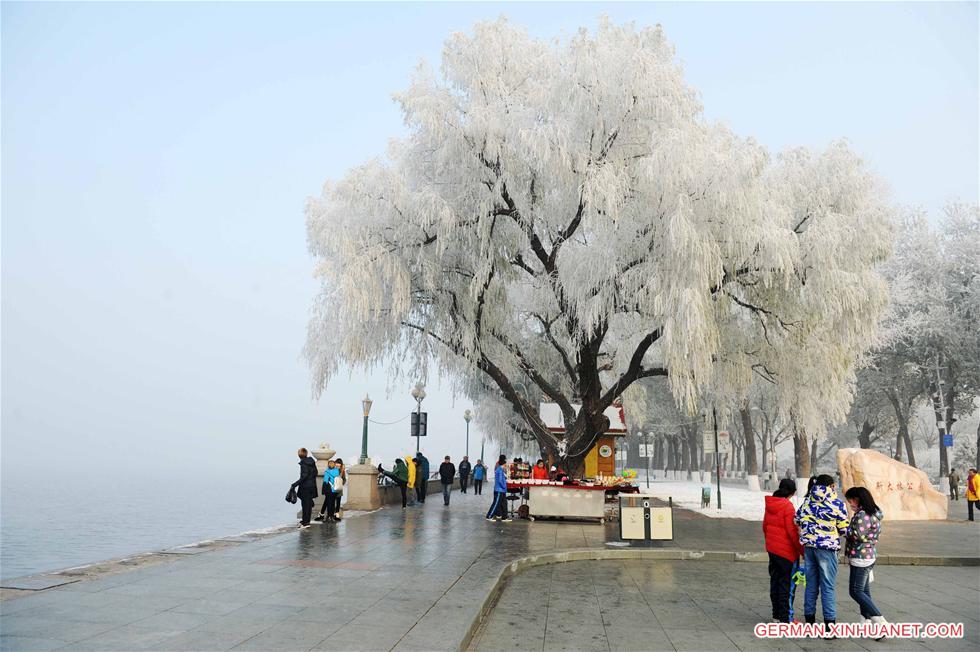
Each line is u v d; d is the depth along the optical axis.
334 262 22.53
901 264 45.19
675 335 19.17
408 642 7.46
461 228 22.47
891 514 25.50
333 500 19.84
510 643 8.17
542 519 21.67
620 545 16.00
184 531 58.56
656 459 97.06
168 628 7.79
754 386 29.03
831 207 22.09
